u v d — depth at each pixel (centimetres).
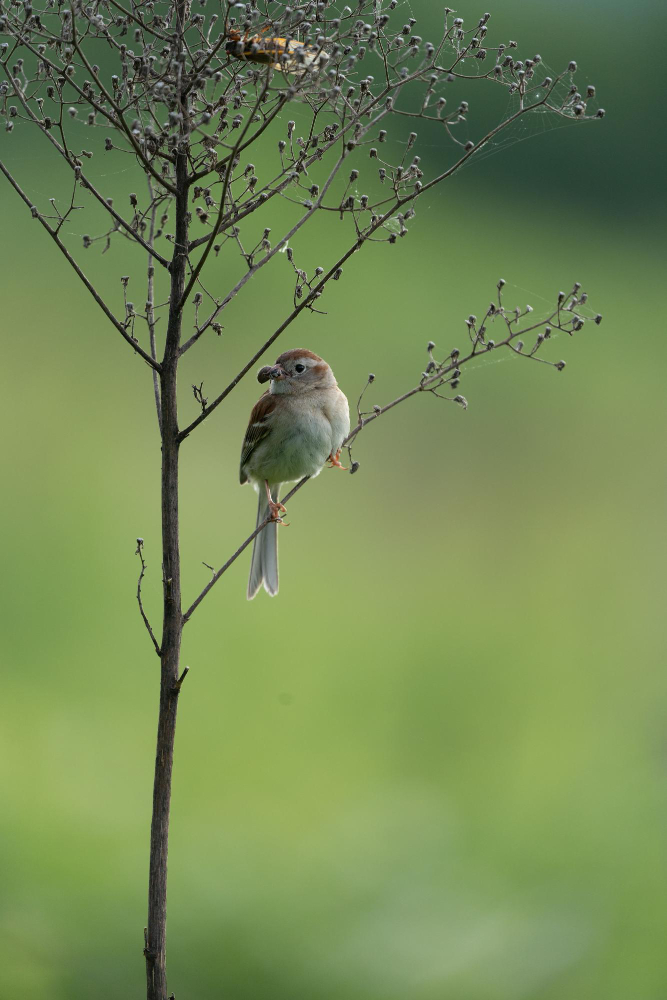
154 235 711
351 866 1068
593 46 3008
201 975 974
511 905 1027
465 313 2598
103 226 2336
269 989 966
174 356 623
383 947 992
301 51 635
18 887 1045
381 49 681
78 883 1061
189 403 2034
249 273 636
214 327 636
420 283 2678
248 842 1148
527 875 1077
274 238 2494
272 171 2023
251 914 1010
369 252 2662
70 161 626
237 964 981
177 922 1006
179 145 619
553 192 3039
